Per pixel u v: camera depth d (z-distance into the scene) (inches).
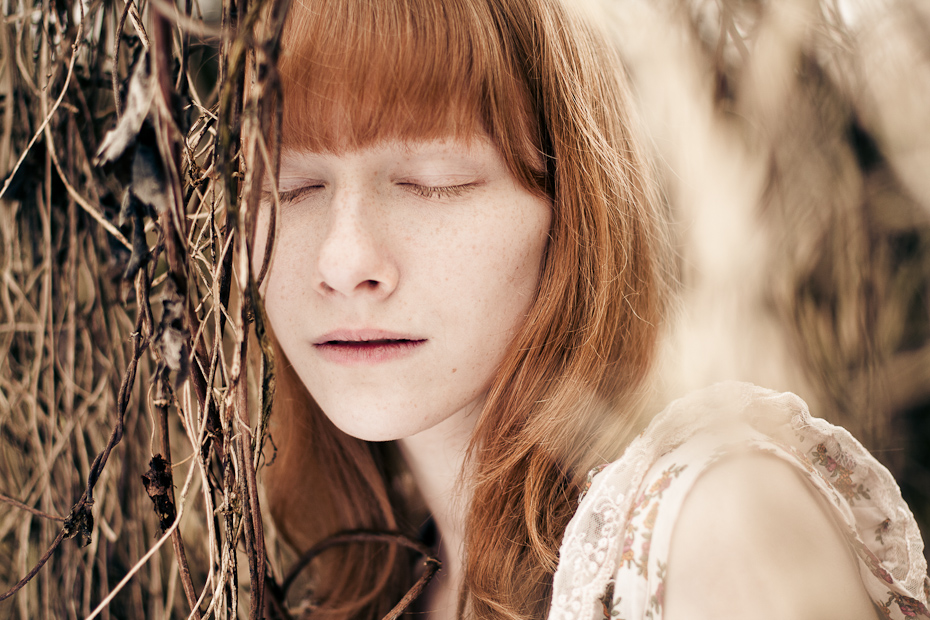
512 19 20.5
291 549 35.0
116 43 14.9
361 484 32.8
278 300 20.5
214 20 24.4
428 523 31.6
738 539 16.1
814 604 15.9
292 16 18.0
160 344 13.1
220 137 11.9
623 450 21.9
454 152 18.9
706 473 17.2
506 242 20.1
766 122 38.7
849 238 41.1
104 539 29.0
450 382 20.3
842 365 41.9
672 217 30.8
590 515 18.7
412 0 18.2
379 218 18.9
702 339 36.0
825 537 16.8
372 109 17.8
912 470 42.5
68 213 27.1
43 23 22.4
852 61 39.3
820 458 20.2
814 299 40.5
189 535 31.9
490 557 22.5
